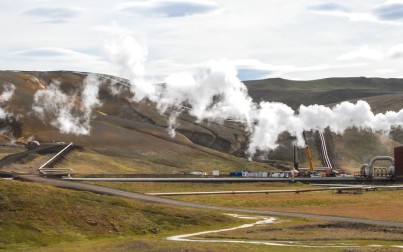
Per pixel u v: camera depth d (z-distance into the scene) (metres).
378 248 76.62
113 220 96.38
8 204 91.31
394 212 125.50
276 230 97.50
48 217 90.50
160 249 73.94
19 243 79.31
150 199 134.50
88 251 73.56
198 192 167.38
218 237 88.75
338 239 86.12
